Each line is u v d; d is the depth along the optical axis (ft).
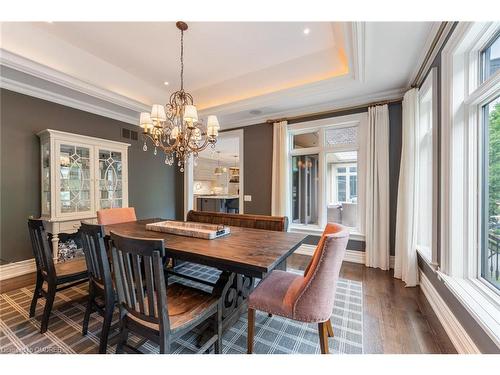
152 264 3.88
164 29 8.46
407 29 6.66
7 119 9.89
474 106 5.82
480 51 5.71
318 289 4.54
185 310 4.65
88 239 5.47
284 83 11.74
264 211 14.99
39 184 10.86
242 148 15.72
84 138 11.43
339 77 10.09
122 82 11.85
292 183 14.43
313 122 13.16
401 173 9.70
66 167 10.81
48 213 10.40
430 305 7.42
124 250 4.09
